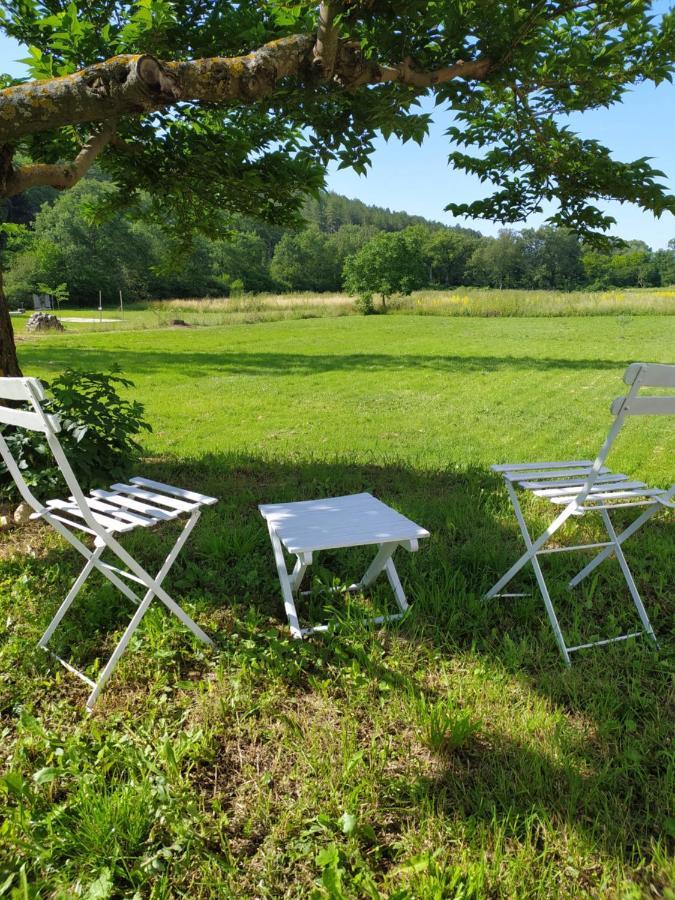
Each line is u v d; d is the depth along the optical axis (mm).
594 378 12398
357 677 2525
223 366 14969
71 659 2721
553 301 36812
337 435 7785
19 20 4797
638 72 3789
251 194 5582
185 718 2348
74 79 2939
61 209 67312
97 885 1646
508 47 3432
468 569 3625
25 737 2252
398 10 3166
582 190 4543
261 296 47406
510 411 9195
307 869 1732
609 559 3777
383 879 1702
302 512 3236
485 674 2582
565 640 2877
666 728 2268
